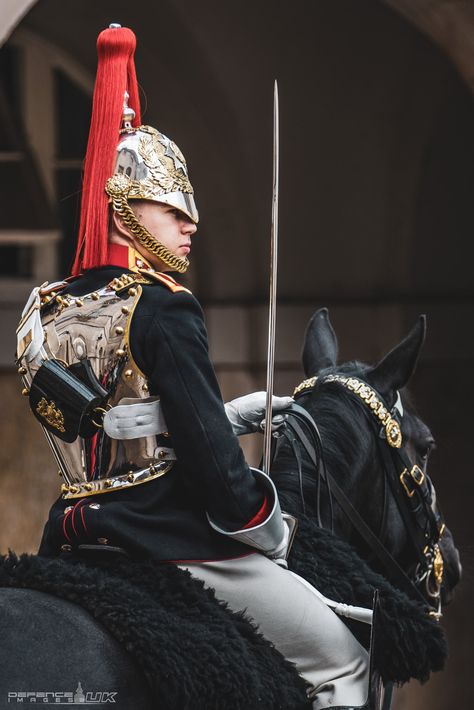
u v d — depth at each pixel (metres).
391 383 11.00
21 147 31.23
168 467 8.89
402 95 29.34
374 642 9.01
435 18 22.05
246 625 8.77
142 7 28.36
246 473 8.80
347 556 9.59
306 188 30.30
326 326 11.91
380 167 30.20
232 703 8.37
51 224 31.08
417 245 30.78
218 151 30.06
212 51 28.58
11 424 31.52
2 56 32.06
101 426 8.90
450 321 30.75
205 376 8.78
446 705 29.52
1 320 31.70
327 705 9.02
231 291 31.06
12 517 31.47
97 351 8.87
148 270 9.16
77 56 30.00
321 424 10.59
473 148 30.39
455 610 29.25
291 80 29.14
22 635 8.13
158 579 8.70
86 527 8.82
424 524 11.20
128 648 8.23
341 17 28.30
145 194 9.23
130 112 9.41
